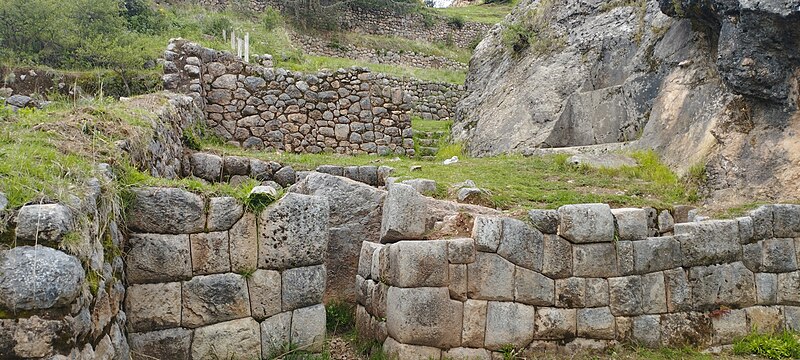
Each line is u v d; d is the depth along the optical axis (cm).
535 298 443
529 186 778
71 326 245
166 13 1750
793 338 491
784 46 729
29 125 425
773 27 720
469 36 2670
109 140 440
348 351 462
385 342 427
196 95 1044
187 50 1076
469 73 1502
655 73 975
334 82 1202
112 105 600
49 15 1191
